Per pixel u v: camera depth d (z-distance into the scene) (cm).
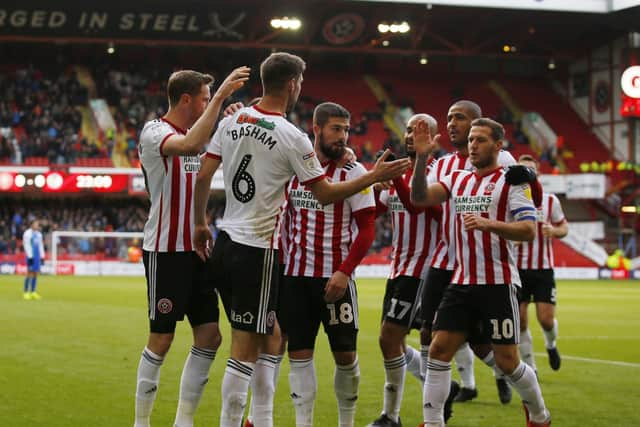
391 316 1317
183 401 1101
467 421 1356
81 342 2239
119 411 1366
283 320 1162
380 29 8119
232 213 1001
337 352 1162
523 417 1388
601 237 8012
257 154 972
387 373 1295
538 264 1881
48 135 7738
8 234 7131
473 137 1150
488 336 1148
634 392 1639
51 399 1454
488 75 9562
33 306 3444
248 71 1017
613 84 8731
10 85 8181
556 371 1930
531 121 8925
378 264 7319
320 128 1175
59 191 6944
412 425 1330
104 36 7994
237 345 985
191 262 1104
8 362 1861
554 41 8962
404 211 1358
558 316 3575
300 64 995
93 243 6956
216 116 1006
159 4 7800
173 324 1104
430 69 9538
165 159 1080
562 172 8500
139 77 8619
